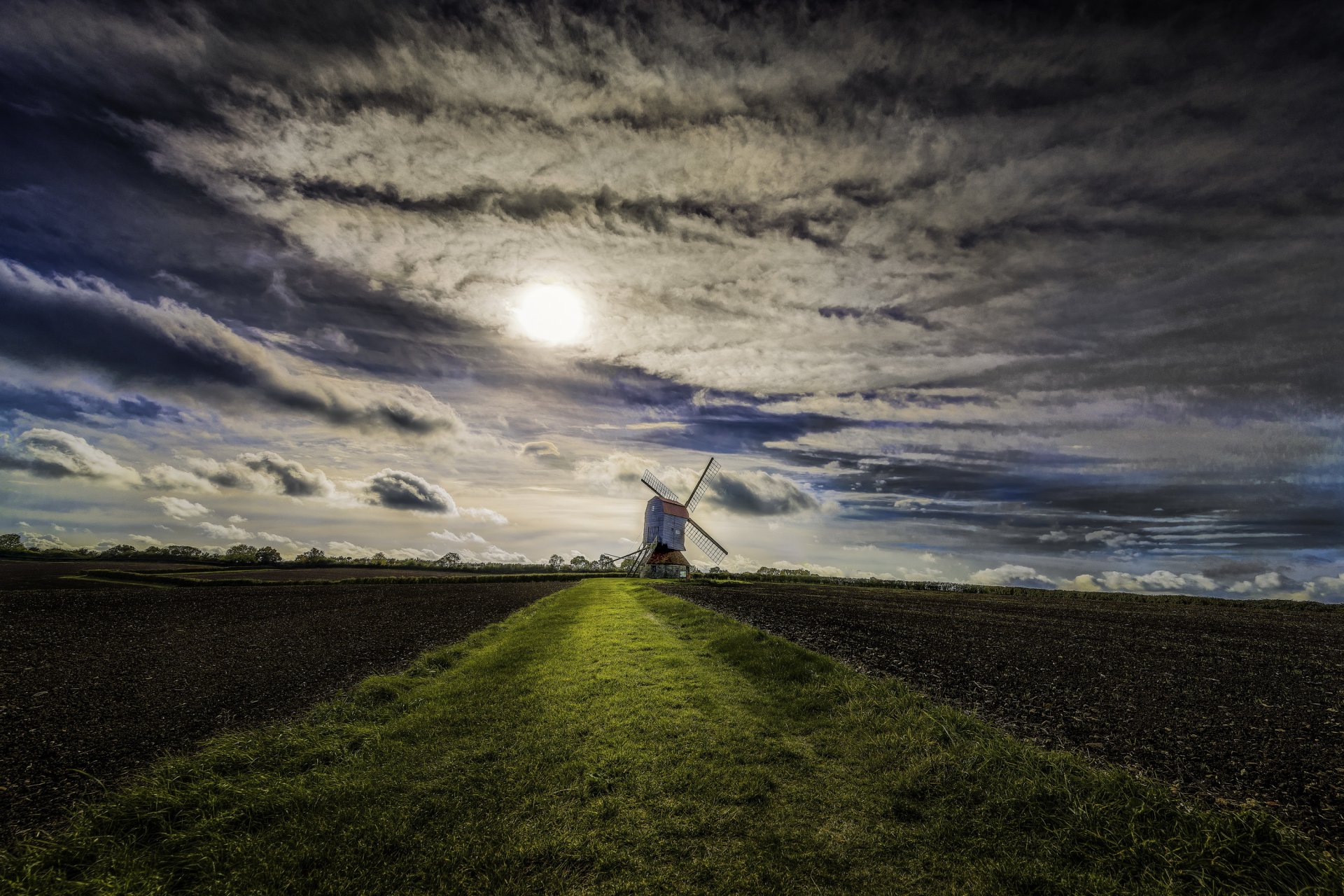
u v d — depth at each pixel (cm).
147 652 1577
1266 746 766
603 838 538
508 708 950
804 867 495
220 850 512
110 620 2288
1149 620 2475
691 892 459
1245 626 2256
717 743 781
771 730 845
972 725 802
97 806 582
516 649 1525
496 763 716
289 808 594
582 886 465
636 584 5203
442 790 639
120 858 496
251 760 711
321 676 1275
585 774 677
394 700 1024
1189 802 582
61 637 1825
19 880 461
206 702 1055
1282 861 459
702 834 550
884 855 515
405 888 461
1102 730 834
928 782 655
